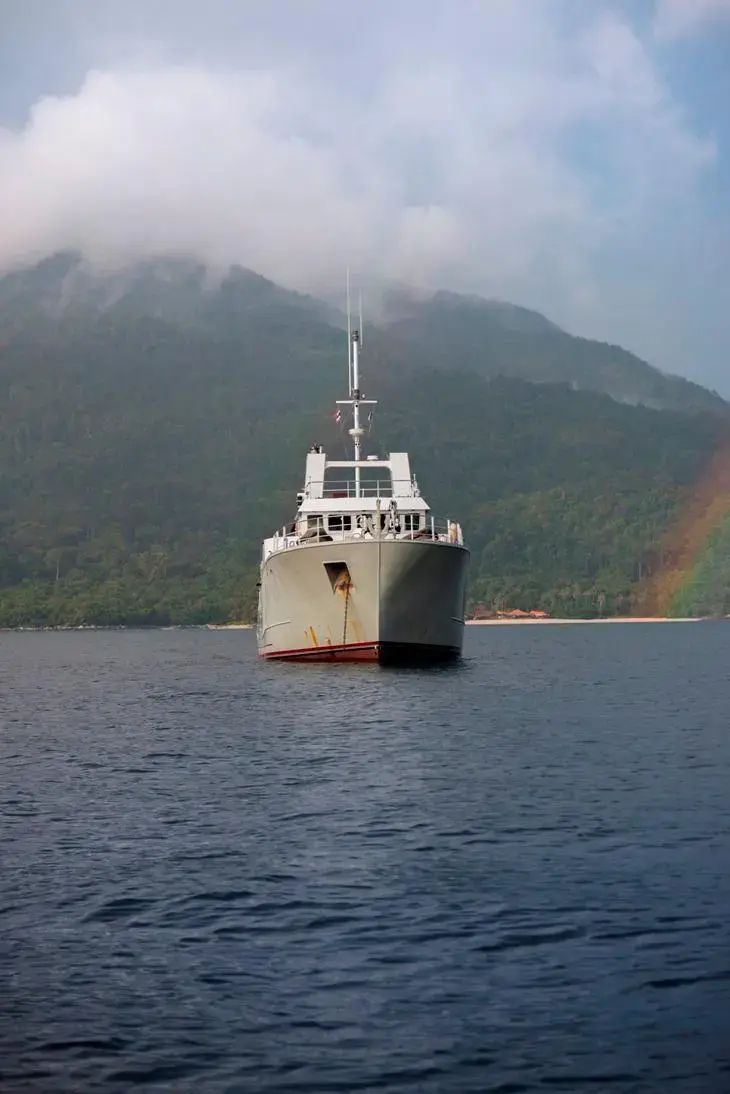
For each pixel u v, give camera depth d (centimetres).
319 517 6981
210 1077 1447
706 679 7750
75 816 2883
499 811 2825
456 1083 1420
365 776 3378
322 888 2153
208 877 2250
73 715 5594
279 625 7356
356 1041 1529
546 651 12962
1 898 2131
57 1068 1476
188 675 8931
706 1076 1425
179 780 3409
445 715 4984
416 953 1811
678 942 1834
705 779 3281
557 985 1683
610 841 2486
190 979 1733
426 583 6506
